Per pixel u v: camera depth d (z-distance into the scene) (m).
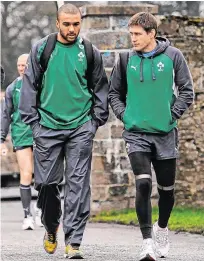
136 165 20.38
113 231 29.19
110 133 34.25
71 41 20.83
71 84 20.97
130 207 34.41
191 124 34.84
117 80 20.94
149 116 20.44
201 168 34.81
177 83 20.86
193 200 34.78
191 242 25.47
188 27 34.72
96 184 34.16
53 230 21.84
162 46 20.55
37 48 20.94
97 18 34.28
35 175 21.44
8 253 22.75
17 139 31.16
